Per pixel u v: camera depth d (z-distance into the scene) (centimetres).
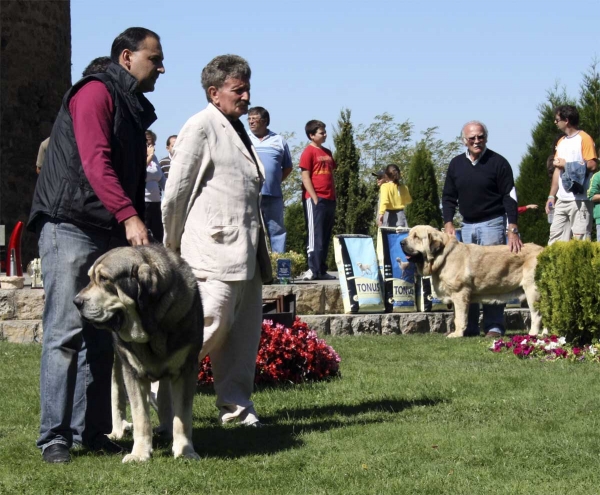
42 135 2217
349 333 1191
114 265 484
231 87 629
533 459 518
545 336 1015
